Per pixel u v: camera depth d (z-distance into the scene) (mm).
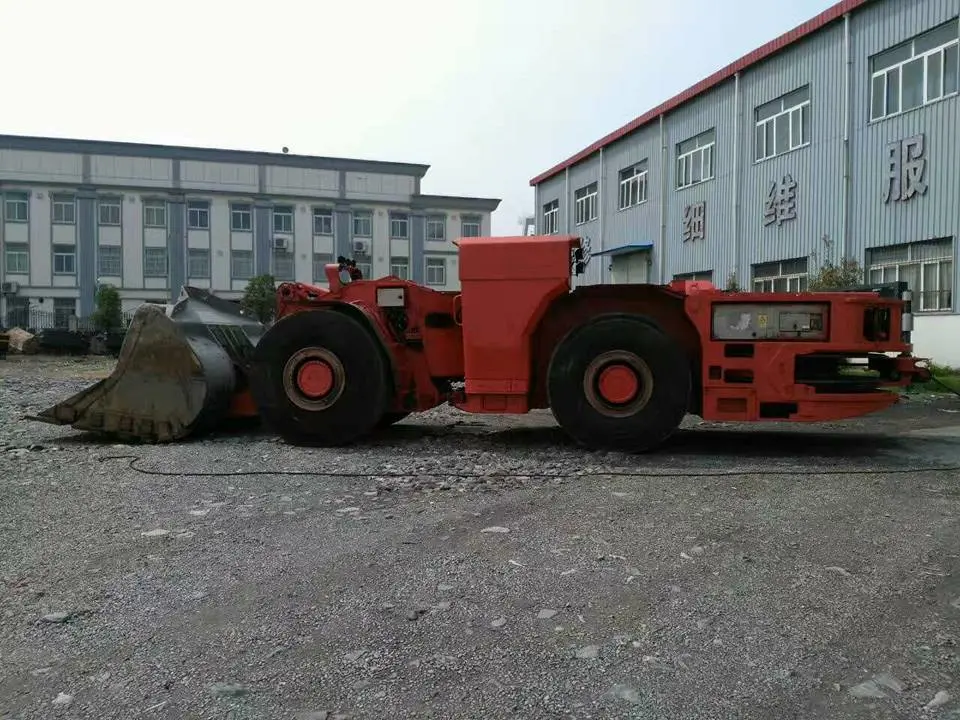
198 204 44531
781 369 6230
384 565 3539
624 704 2344
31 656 2656
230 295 45031
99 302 40562
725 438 7391
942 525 4180
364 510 4512
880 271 16234
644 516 4363
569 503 4664
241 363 7707
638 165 26047
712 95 21703
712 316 6312
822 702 2359
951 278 14562
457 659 2623
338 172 46594
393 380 6809
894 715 2287
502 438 7328
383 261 47719
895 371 6352
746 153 20281
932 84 14953
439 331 7066
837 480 5309
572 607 3055
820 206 17703
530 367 6621
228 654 2662
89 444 6922
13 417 9172
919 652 2672
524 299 6457
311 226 46375
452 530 4090
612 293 6512
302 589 3242
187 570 3469
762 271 20016
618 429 6293
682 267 23359
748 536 3973
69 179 42812
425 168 48094
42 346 32969
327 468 5727
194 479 5336
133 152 43469
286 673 2531
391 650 2688
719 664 2588
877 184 16141
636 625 2889
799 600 3121
